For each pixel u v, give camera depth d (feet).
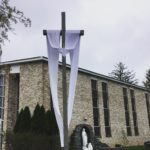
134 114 114.62
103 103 96.22
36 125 58.80
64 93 35.94
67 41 39.78
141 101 122.42
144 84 215.51
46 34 40.14
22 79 75.00
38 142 56.39
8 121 73.15
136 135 112.68
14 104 75.82
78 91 85.25
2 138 65.46
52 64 41.65
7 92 74.54
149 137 122.11
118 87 107.04
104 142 91.91
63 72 36.81
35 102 71.61
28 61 74.59
